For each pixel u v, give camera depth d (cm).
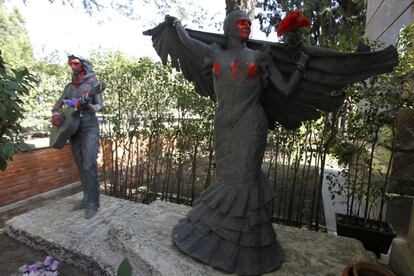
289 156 434
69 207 392
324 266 246
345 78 215
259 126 233
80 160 375
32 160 499
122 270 130
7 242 347
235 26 228
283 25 212
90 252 298
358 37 362
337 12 1155
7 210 459
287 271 238
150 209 356
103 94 532
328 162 650
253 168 237
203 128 468
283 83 225
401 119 370
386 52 199
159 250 252
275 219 454
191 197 523
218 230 240
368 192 367
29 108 577
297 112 252
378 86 347
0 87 177
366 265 214
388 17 470
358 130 366
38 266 166
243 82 227
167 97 505
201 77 276
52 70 657
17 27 896
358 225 365
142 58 505
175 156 521
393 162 378
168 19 259
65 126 344
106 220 353
